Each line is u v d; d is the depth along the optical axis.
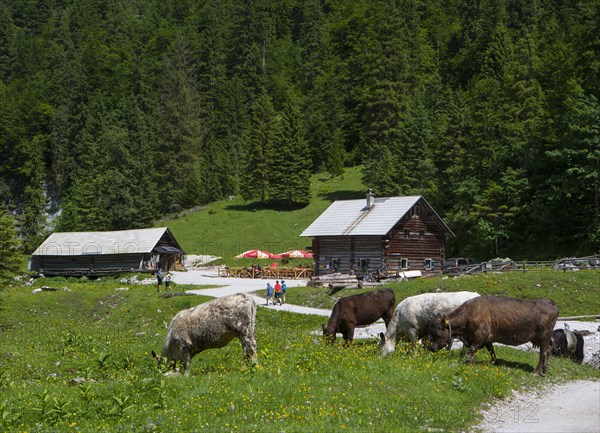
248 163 126.75
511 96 95.31
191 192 130.88
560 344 23.41
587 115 66.50
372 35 167.62
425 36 168.25
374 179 105.94
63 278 77.00
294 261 91.62
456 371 17.86
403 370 17.77
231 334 20.27
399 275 59.62
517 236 73.88
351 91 154.62
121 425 14.58
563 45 89.81
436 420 14.62
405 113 118.19
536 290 45.12
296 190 116.56
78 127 152.00
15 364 27.31
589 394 18.19
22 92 166.00
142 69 173.50
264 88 172.88
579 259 50.75
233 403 15.23
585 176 64.62
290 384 16.33
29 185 139.00
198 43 192.50
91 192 122.19
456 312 19.97
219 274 80.44
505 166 84.44
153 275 76.38
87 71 172.62
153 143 145.75
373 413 14.49
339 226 67.50
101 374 23.92
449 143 94.25
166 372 19.86
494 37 134.12
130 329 45.53
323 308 49.94
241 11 189.38
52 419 15.73
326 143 142.62
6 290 59.78
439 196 89.88
